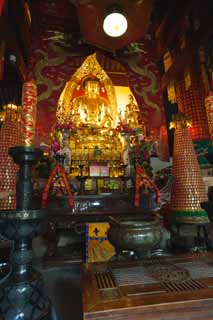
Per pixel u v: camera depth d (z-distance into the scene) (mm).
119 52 5211
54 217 2863
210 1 3795
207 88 4055
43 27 4867
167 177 3346
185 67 4414
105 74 4973
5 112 3043
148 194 3266
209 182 3641
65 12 5113
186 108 4434
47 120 4281
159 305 980
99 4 3695
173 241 3029
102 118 4734
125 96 4988
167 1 5129
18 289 1325
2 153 2797
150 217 2762
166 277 1322
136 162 3639
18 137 2984
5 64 3941
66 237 3180
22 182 1472
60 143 3727
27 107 3131
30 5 4852
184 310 988
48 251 2797
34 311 1314
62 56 4785
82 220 2908
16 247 1419
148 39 5477
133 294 1096
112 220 2164
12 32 3732
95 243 2791
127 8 3814
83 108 4684
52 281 2102
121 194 3320
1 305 1300
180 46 4812
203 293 1091
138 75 5121
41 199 2965
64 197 3029
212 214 1414
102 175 3861
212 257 1764
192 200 2877
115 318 939
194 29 4324
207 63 4051
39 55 4641
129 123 4590
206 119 4172
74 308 1617
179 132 3275
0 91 4105
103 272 1442
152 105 4926
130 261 1685
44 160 3389
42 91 4426
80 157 4078
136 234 1834
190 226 3172
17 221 1330
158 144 4633
